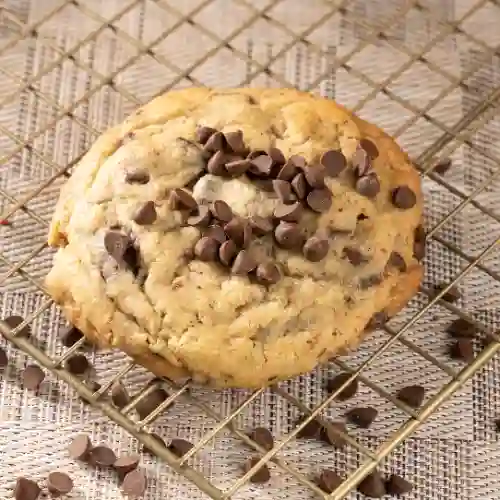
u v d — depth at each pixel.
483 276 0.59
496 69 0.62
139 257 0.53
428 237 0.56
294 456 0.58
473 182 0.60
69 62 0.61
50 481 0.57
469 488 0.58
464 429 0.58
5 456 0.57
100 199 0.53
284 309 0.53
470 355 0.58
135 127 0.54
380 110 0.61
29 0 0.62
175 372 0.53
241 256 0.52
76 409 0.58
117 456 0.58
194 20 0.62
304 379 0.58
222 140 0.53
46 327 0.58
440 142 0.58
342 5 0.62
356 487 0.57
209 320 0.53
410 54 0.60
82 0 0.62
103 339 0.53
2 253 0.59
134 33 0.62
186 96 0.55
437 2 0.62
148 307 0.53
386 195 0.54
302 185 0.53
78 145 0.60
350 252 0.53
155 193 0.53
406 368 0.58
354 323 0.53
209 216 0.53
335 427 0.56
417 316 0.55
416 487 0.58
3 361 0.58
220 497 0.52
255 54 0.62
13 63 0.61
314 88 0.60
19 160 0.60
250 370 0.53
